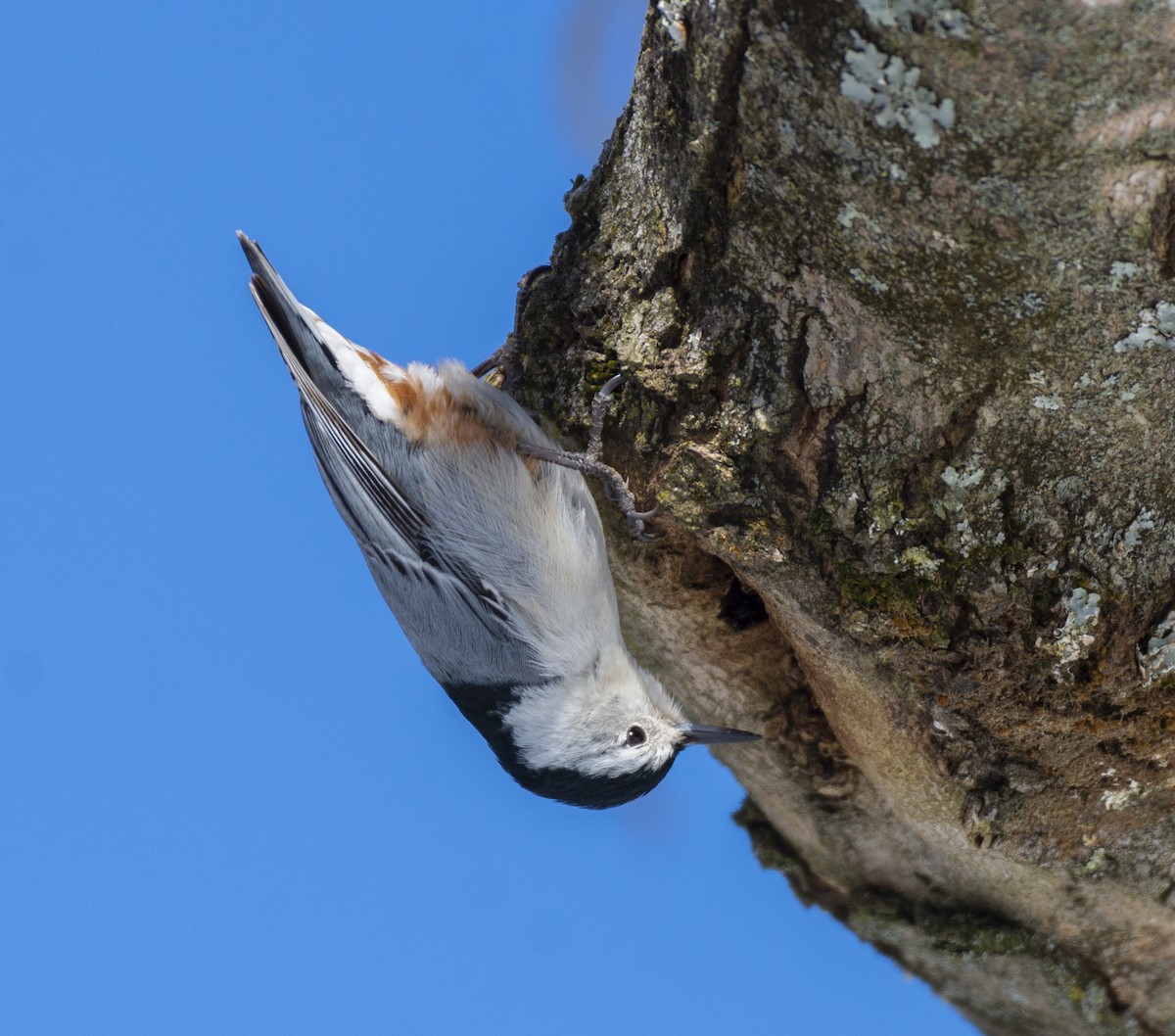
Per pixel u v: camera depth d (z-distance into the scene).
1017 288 4.54
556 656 4.62
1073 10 4.52
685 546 4.62
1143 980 4.63
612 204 4.59
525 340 4.61
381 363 4.63
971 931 4.63
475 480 4.62
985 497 4.57
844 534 4.57
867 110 4.53
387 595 4.63
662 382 4.58
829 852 4.65
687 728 4.63
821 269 4.56
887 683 4.59
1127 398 4.55
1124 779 4.59
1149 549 4.56
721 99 4.55
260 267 4.62
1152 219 4.53
